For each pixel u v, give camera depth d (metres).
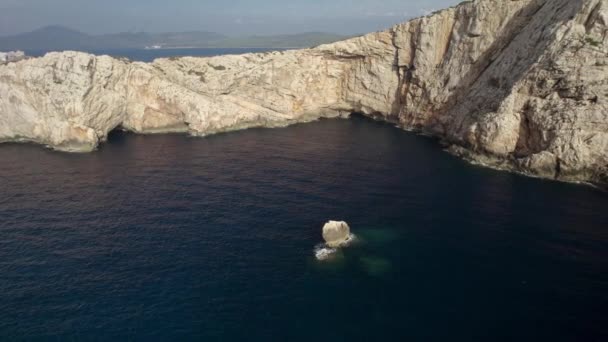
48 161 67.69
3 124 79.94
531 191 51.47
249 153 72.19
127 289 32.62
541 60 59.19
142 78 87.25
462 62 79.31
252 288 32.66
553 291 31.36
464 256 36.81
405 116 94.12
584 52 54.72
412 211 46.75
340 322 28.64
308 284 33.16
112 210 47.84
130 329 28.17
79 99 74.75
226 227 43.28
